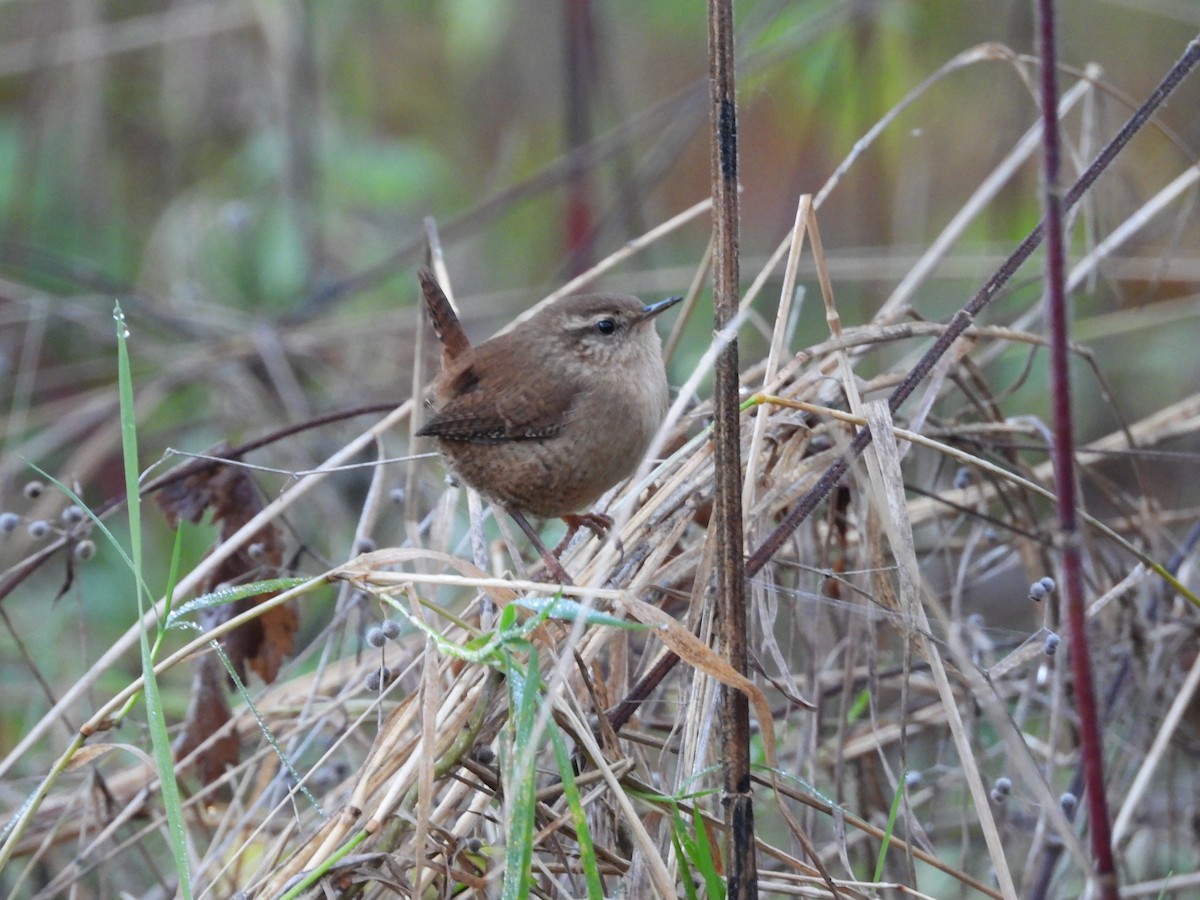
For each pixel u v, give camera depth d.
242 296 14.98
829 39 14.10
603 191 15.55
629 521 7.05
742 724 5.75
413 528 8.13
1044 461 10.35
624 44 16.44
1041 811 7.33
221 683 8.13
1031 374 12.75
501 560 8.05
